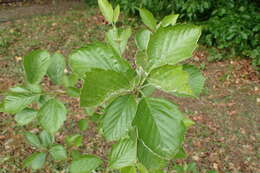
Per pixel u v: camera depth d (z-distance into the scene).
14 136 4.71
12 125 4.91
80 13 9.09
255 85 5.83
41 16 9.16
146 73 0.85
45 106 0.99
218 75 6.13
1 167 4.20
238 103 5.42
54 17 8.91
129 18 8.38
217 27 6.55
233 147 4.57
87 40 7.55
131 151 1.01
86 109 1.31
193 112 5.26
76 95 1.11
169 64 0.82
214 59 6.53
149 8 7.75
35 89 1.05
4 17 9.22
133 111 0.82
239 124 4.98
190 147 4.54
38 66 1.00
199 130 4.86
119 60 0.91
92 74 0.74
